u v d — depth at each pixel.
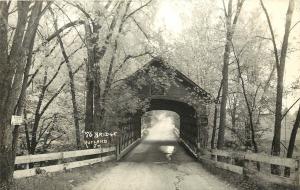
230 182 12.90
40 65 19.59
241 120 24.56
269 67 24.05
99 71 19.47
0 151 9.06
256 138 23.88
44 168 11.21
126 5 19.36
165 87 24.72
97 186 12.08
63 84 22.83
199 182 13.57
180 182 13.57
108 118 22.83
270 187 10.01
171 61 22.67
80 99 24.48
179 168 19.14
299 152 21.58
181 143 41.62
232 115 25.16
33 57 19.28
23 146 22.73
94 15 18.41
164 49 21.23
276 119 14.54
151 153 29.62
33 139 21.53
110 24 20.23
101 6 18.03
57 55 22.22
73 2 17.75
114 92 22.97
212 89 28.20
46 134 24.50
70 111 24.23
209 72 27.69
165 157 26.42
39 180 10.02
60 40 20.20
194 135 28.25
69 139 24.55
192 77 30.06
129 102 23.81
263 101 22.98
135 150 32.53
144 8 19.98
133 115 32.41
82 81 23.62
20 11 9.28
